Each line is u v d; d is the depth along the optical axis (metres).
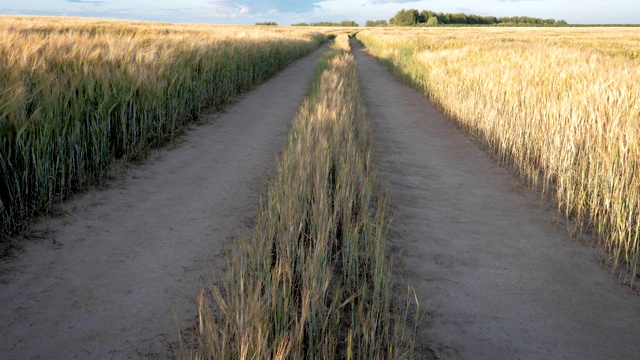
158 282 3.06
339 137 5.22
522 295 3.16
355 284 3.03
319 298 2.52
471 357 2.50
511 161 6.47
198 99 8.42
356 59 27.77
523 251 3.84
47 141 4.03
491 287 3.24
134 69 6.02
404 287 3.14
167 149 6.35
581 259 3.74
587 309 3.03
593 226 4.40
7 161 3.78
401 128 8.95
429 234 4.09
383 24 147.75
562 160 5.16
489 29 76.06
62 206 4.18
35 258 3.26
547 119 6.44
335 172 4.60
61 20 35.41
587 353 2.59
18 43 5.39
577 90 7.12
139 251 3.48
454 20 129.00
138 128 6.03
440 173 6.05
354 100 8.45
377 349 2.29
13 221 3.59
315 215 3.31
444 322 2.79
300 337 2.14
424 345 2.56
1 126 3.74
